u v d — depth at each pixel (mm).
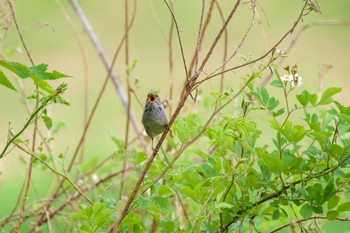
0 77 6422
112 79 11695
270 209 7910
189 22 31562
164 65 27156
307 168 7500
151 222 9523
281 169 7414
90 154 17812
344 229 12133
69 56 27984
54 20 30875
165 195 7941
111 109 23891
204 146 10570
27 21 30469
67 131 21438
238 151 7867
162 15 32125
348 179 7527
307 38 30094
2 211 14586
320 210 7488
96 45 11797
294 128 7508
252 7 7422
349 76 27016
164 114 8047
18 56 24938
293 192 7547
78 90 25312
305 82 25906
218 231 7988
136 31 30594
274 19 31500
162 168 8344
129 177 10438
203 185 7891
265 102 7695
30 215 10195
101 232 7504
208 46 26859
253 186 7695
